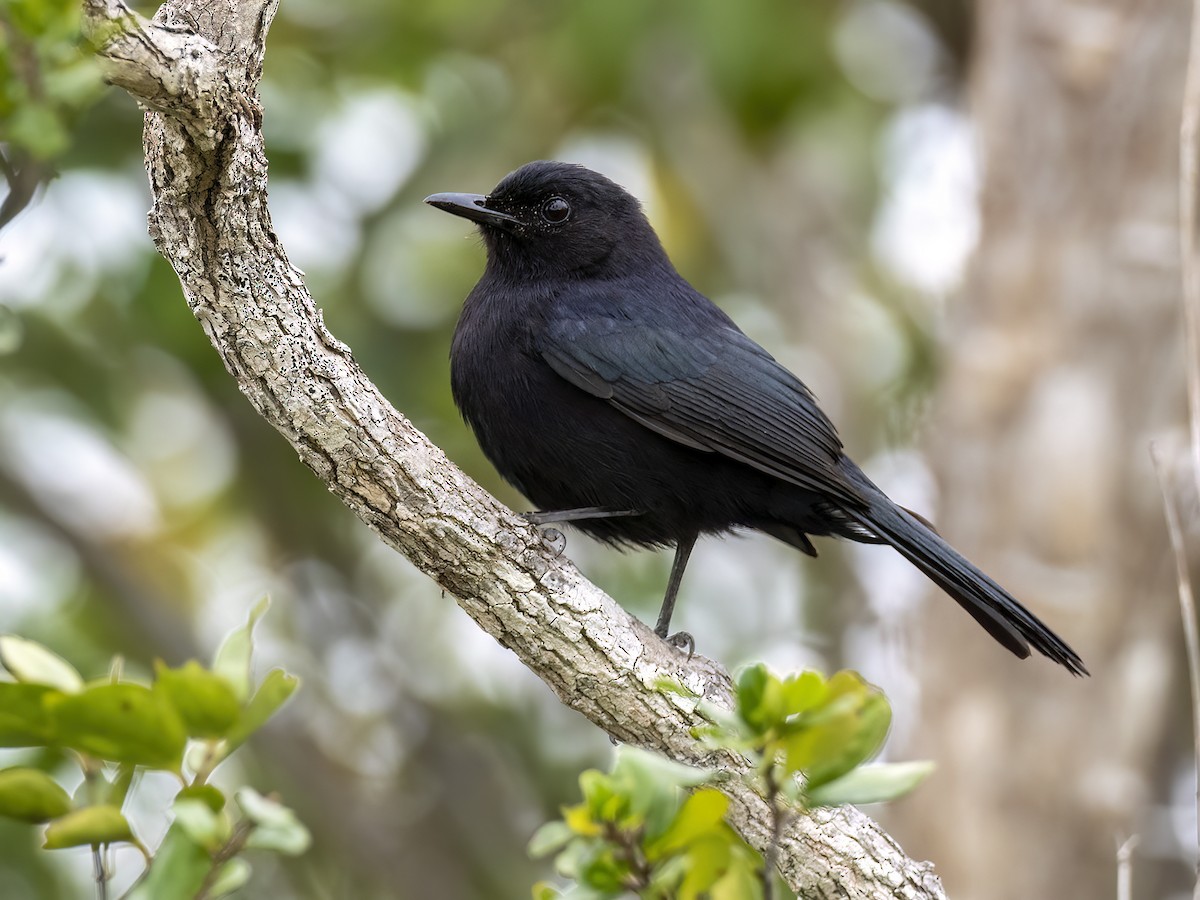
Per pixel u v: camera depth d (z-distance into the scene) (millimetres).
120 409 14750
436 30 14336
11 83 4680
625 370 9891
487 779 15250
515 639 7621
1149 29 13305
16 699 5074
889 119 16219
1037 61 13570
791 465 9867
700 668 7746
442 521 7375
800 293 15836
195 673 5070
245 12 6316
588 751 15180
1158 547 12719
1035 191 13438
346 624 15617
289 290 6961
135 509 16062
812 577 15391
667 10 13320
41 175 5266
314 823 14719
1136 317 12984
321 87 14398
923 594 13625
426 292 14852
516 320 10070
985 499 13141
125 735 5094
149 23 6121
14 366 14164
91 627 14922
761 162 15781
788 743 5207
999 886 12617
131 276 13438
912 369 15859
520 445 10078
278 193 14172
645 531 10227
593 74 13695
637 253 10656
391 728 15570
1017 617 9625
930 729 13070
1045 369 13117
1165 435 12820
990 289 13477
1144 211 13141
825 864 7336
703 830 5176
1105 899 12586
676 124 15797
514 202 10586
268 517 15609
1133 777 12680
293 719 14695
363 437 7219
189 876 4973
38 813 5234
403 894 14445
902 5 16547
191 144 6328
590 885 5109
